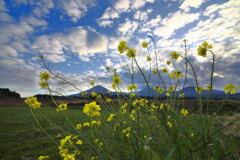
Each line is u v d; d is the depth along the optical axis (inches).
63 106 93.3
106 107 98.3
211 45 57.8
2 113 507.2
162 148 52.1
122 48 74.4
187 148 45.0
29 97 86.0
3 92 1054.4
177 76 88.0
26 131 255.4
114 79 98.9
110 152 67.6
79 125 102.0
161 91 88.0
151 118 71.3
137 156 46.2
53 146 176.1
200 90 69.0
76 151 75.8
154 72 103.3
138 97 88.8
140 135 62.0
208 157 44.1
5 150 172.7
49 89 80.7
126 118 84.8
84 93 107.5
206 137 43.1
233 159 49.7
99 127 105.5
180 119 54.7
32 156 151.9
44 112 426.3
